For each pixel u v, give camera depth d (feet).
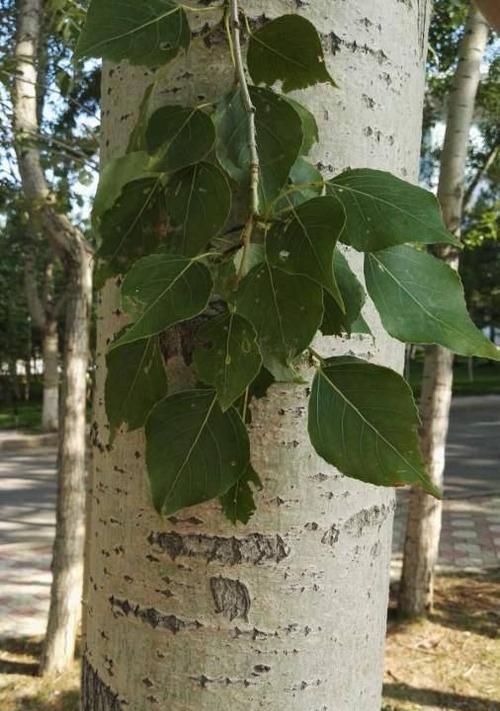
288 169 2.46
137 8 2.59
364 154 3.23
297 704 3.24
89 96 16.21
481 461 36.06
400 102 3.40
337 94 3.14
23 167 13.71
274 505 3.15
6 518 25.45
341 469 2.49
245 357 2.34
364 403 2.49
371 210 2.45
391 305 2.51
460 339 2.46
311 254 2.24
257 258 2.34
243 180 2.48
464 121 15.39
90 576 3.74
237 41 2.60
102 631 3.52
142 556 3.31
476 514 25.75
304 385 3.10
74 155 14.94
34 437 42.96
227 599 3.20
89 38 2.58
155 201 2.72
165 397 2.73
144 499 3.30
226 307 2.73
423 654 14.55
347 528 3.28
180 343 2.96
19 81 13.80
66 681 13.55
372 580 3.45
